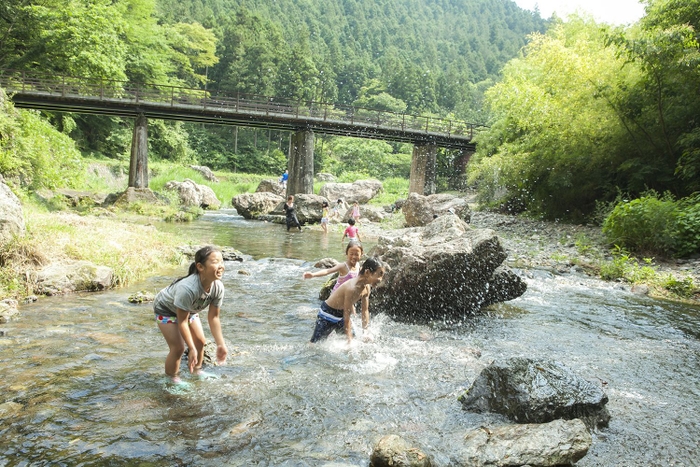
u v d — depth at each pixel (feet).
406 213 62.75
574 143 59.98
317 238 50.03
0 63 92.43
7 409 11.08
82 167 92.07
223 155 196.24
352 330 18.39
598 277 32.89
